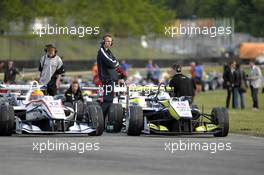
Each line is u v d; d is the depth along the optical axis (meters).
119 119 64.12
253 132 67.62
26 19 197.62
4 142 54.34
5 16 193.62
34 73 125.44
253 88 108.12
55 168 41.88
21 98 64.44
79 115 65.69
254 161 45.88
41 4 197.25
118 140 57.09
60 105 60.25
